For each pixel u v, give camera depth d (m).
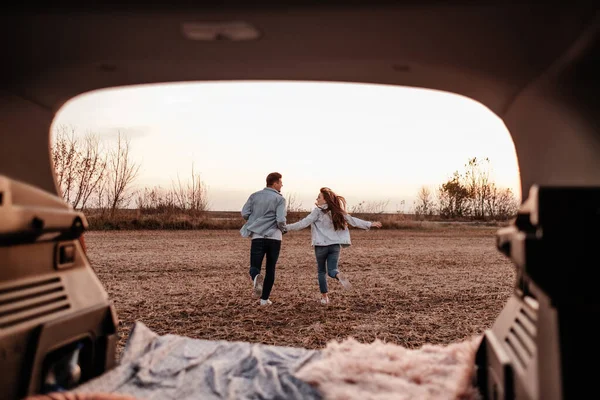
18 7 1.59
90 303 2.29
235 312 6.16
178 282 8.44
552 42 1.67
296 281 8.67
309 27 1.71
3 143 2.09
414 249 14.91
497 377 2.07
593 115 1.63
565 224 1.34
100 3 1.56
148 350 2.80
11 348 1.77
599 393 1.33
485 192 30.94
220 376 2.52
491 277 9.33
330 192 6.61
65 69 2.07
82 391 2.18
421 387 2.29
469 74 2.08
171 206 24.28
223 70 2.14
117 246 14.51
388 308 6.49
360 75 2.19
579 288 1.32
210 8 1.58
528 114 2.17
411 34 1.75
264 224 6.42
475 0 1.49
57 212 2.11
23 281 1.92
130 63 2.04
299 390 2.36
